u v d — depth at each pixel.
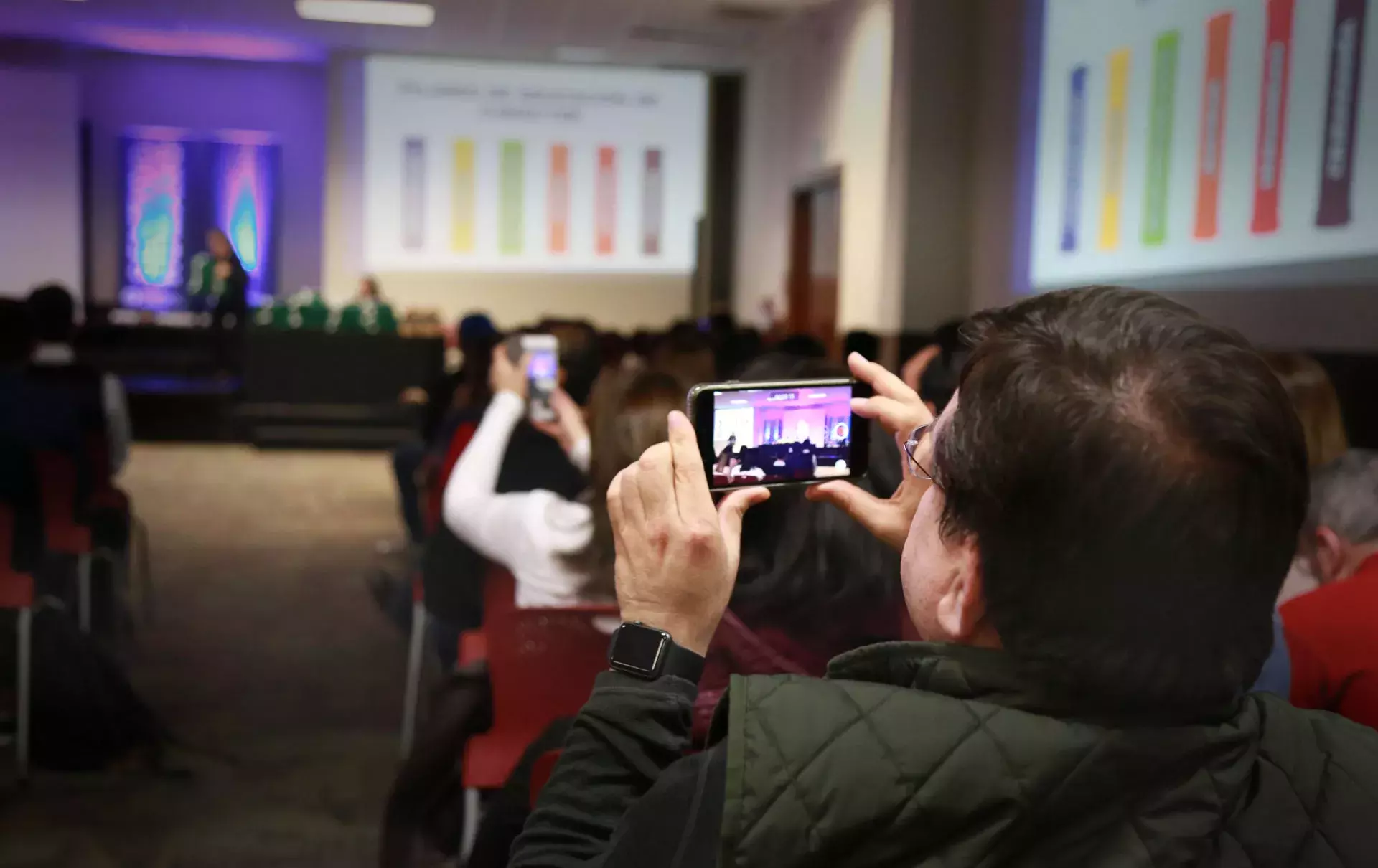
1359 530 1.55
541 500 2.09
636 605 0.79
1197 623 0.61
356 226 12.77
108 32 12.42
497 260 12.92
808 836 0.61
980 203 8.23
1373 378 4.29
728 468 0.93
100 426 4.21
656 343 4.81
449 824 2.23
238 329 11.45
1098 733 0.62
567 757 0.76
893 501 0.95
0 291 13.01
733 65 12.75
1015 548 0.63
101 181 13.78
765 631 1.31
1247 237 5.23
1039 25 7.35
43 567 3.35
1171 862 0.61
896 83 8.45
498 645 1.87
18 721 3.06
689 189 13.10
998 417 0.64
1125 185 6.26
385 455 9.99
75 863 2.61
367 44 12.30
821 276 10.99
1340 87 4.61
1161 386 0.61
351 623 4.71
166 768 3.16
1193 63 5.63
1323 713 0.72
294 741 3.39
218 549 6.05
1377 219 4.41
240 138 14.02
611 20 10.84
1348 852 0.65
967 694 0.65
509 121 12.77
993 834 0.61
